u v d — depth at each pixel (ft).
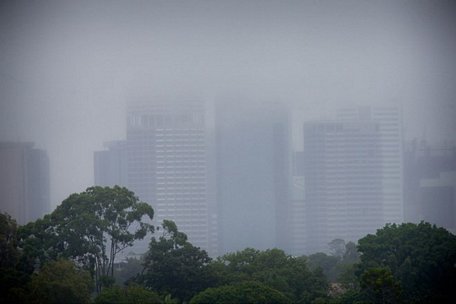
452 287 245.65
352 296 239.91
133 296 232.32
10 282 225.35
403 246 255.70
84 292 231.09
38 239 257.34
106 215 266.77
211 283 260.21
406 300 238.48
